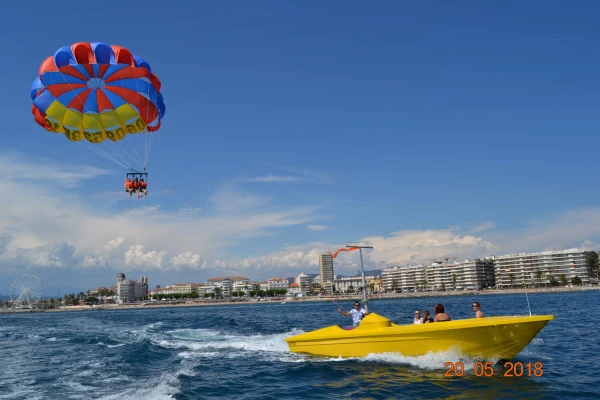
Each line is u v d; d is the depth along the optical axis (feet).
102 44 62.28
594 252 559.79
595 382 40.47
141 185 63.16
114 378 47.93
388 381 42.47
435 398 36.83
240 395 39.73
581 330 78.13
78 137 67.31
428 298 526.98
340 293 649.20
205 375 48.14
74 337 97.45
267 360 56.29
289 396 39.22
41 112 64.49
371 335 51.93
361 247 61.11
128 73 62.80
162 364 56.49
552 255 559.38
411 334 49.14
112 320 191.11
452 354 47.55
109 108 65.98
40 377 49.67
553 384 40.04
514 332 45.16
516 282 576.61
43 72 61.67
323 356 56.29
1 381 47.98
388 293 652.07
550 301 246.06
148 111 66.23
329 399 37.91
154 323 147.23
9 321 226.58
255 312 244.83
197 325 123.24
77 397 39.55
